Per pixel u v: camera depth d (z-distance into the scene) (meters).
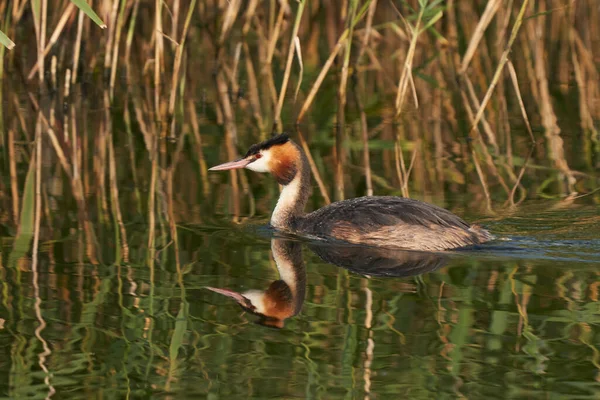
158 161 16.38
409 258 11.61
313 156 16.78
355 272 11.07
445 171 15.77
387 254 11.80
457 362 8.54
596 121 19.17
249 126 18.95
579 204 13.69
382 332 9.21
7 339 9.00
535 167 15.91
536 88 22.11
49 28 22.92
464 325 9.37
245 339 9.07
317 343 8.98
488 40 25.39
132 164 16.12
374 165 16.19
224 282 10.66
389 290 10.39
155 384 8.09
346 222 12.45
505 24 21.72
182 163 16.30
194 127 18.88
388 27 25.88
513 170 15.75
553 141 17.72
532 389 8.01
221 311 9.78
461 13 24.78
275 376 8.25
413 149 17.27
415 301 10.03
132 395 7.89
